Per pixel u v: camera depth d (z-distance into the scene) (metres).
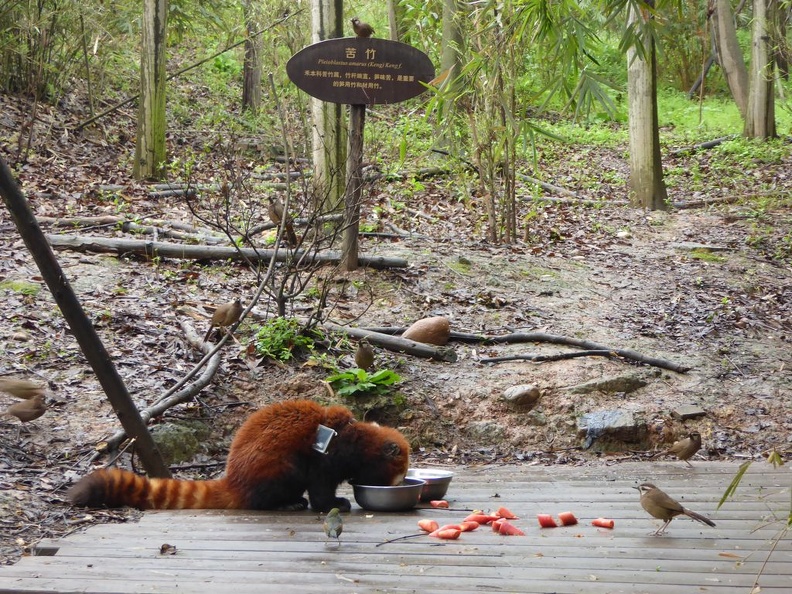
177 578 4.23
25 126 8.72
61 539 4.49
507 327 6.42
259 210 7.62
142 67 8.40
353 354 6.00
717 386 6.04
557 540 4.55
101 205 7.45
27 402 4.90
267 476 4.79
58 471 4.96
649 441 5.74
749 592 4.18
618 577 4.27
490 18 7.39
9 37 8.91
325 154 7.07
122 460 5.12
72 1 9.00
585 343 6.25
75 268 6.38
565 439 5.75
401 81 6.48
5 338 5.67
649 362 6.14
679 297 6.99
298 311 6.27
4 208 7.10
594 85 5.82
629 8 5.62
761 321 6.75
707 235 8.49
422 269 6.89
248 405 5.59
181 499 4.82
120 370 5.58
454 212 8.50
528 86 8.48
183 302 6.20
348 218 6.65
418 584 4.21
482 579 4.25
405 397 5.78
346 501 4.85
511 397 5.80
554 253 7.50
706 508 4.88
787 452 5.60
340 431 4.84
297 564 4.34
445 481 4.96
